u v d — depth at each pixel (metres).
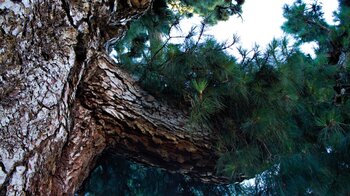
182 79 2.12
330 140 2.28
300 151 2.37
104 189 2.99
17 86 1.50
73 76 1.78
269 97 2.10
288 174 2.58
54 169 1.67
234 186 3.02
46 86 1.60
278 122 2.14
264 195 2.86
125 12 2.12
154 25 2.77
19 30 1.55
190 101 2.12
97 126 2.00
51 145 1.59
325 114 2.22
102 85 1.97
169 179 3.14
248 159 2.18
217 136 2.19
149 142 2.10
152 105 2.12
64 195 1.73
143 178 3.13
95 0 1.88
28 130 1.48
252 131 2.09
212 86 2.12
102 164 2.91
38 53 1.60
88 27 1.85
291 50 2.27
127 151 2.18
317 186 2.54
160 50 2.16
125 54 2.37
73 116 1.89
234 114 2.20
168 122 2.12
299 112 2.32
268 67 2.13
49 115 1.58
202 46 2.08
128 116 2.03
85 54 1.82
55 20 1.71
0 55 1.48
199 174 2.35
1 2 1.51
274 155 2.29
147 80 2.16
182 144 2.13
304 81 2.32
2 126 1.41
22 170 1.42
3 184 1.35
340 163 2.53
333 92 2.34
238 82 2.04
